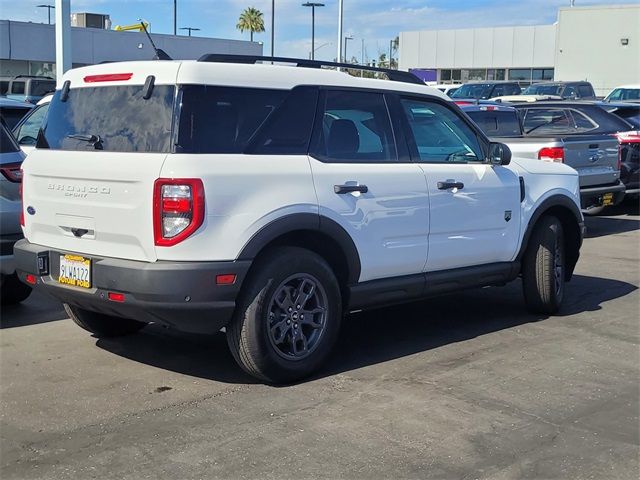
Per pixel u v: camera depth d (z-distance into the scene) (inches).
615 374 213.8
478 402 191.5
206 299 180.5
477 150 254.4
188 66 186.2
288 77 203.6
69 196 197.2
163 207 177.9
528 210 264.8
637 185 516.4
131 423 177.0
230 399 192.1
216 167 182.2
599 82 1409.9
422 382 205.6
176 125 182.2
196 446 165.0
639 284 333.1
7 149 250.7
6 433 171.5
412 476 152.5
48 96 369.4
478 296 310.3
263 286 190.9
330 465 156.6
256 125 194.2
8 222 247.0
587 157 443.2
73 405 187.8
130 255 186.1
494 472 154.8
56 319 265.7
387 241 219.3
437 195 231.8
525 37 1811.0
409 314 279.9
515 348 237.5
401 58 1984.5
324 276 203.6
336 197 204.5
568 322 269.1
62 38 606.2
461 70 1902.1
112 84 197.9
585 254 406.3
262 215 188.2
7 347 233.5
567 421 180.5
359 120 219.0
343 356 228.1
